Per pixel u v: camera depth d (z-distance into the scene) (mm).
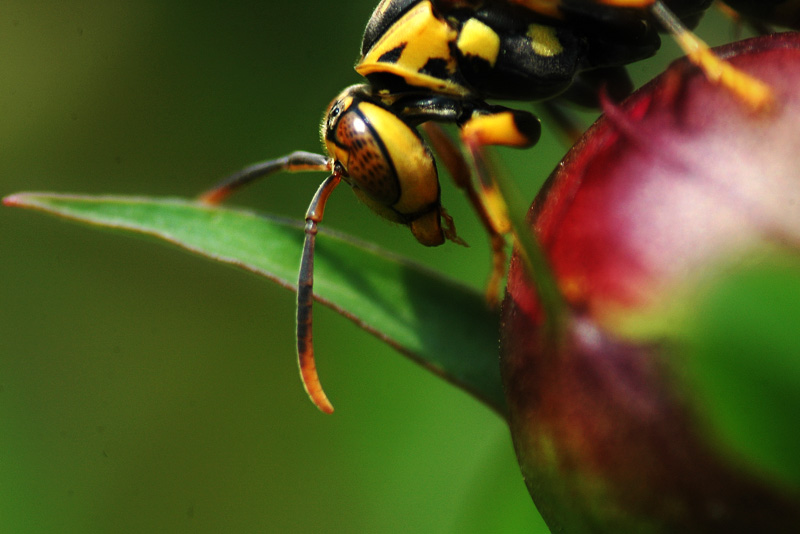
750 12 93
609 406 83
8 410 121
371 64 92
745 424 82
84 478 119
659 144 83
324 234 91
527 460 85
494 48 92
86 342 124
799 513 81
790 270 81
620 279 83
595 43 92
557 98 96
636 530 83
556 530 85
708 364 82
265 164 97
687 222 82
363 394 118
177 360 124
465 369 90
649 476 83
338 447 117
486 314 90
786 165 82
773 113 82
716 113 83
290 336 123
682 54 85
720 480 82
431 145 94
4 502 118
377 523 116
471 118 92
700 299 82
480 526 95
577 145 85
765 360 81
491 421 116
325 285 91
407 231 117
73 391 123
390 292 91
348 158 91
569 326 83
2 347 124
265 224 92
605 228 83
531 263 83
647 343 82
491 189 89
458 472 115
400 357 118
